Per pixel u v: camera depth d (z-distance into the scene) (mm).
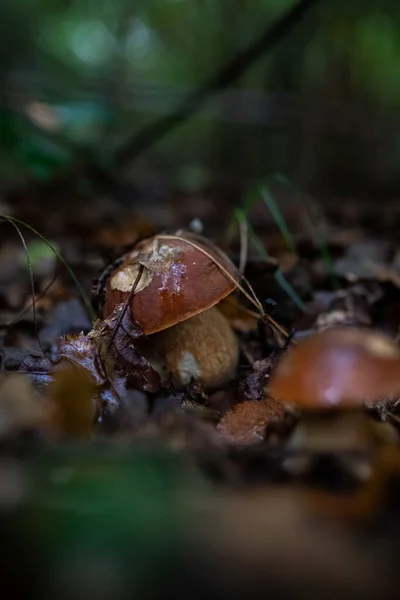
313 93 1672
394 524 207
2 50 1652
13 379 303
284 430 284
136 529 202
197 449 252
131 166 1416
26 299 521
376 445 258
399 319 457
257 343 417
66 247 664
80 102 1016
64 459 234
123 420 291
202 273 356
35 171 874
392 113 1641
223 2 1769
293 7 796
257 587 185
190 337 375
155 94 1412
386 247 618
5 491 215
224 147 1988
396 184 1507
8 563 194
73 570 190
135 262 365
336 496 221
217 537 198
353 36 1527
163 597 184
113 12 1896
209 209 1057
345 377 258
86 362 330
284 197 1294
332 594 183
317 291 495
